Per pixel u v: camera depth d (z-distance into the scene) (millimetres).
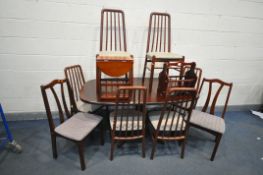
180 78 1799
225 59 2777
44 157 1826
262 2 2551
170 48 2475
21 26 2094
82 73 2303
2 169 1652
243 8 2535
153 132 1881
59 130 1624
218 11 2475
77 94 2268
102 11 2076
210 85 2143
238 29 2639
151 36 2410
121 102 1607
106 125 2309
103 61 1551
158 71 2551
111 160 1823
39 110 2502
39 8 2064
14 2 1992
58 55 2289
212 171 1773
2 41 2104
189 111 1668
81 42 2283
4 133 2176
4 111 2395
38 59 2260
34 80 2342
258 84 3059
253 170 1818
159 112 2035
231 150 2100
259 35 2740
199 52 2645
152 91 1942
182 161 1875
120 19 2256
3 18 2025
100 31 2211
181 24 2436
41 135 2172
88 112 1967
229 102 3098
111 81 1794
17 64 2230
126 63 1585
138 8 2258
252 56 2854
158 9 2312
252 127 2625
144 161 1843
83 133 1594
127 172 1698
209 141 2227
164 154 1958
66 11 2127
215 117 1990
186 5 2357
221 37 2627
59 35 2207
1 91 2299
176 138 1786
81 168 1691
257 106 3188
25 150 1909
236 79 2949
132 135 1751
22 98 2395
